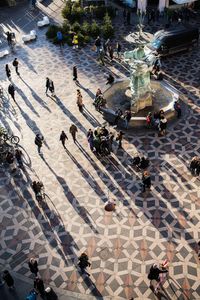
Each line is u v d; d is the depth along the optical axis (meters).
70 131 29.19
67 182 26.72
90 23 46.19
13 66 39.00
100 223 23.95
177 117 31.45
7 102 34.28
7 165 28.28
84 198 25.55
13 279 21.44
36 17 48.12
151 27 44.41
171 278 20.97
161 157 28.14
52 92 34.59
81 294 20.56
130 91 33.91
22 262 22.28
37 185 24.91
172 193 25.48
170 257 21.95
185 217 23.98
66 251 22.61
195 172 26.61
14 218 24.66
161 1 46.00
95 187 26.23
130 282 20.94
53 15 48.38
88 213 24.59
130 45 41.19
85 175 27.12
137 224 23.77
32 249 22.88
